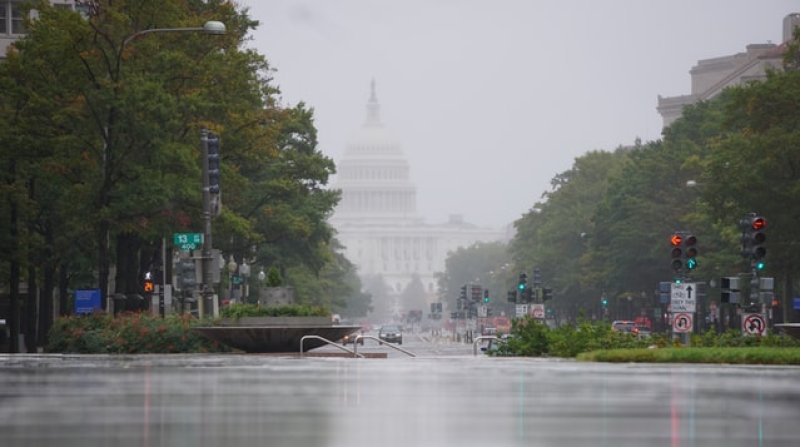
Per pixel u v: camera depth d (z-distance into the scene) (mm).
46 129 138500
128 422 47344
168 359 102062
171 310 157375
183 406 54125
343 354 117250
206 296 123438
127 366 88750
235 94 150250
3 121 138875
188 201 139125
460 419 48469
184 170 136125
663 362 93875
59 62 134875
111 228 138500
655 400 57281
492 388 65000
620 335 112062
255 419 48531
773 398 58469
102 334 119625
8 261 151750
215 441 41156
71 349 120688
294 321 115562
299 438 42000
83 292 145125
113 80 136125
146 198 132375
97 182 136125
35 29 139625
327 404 55250
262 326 114500
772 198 177750
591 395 60250
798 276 186750
